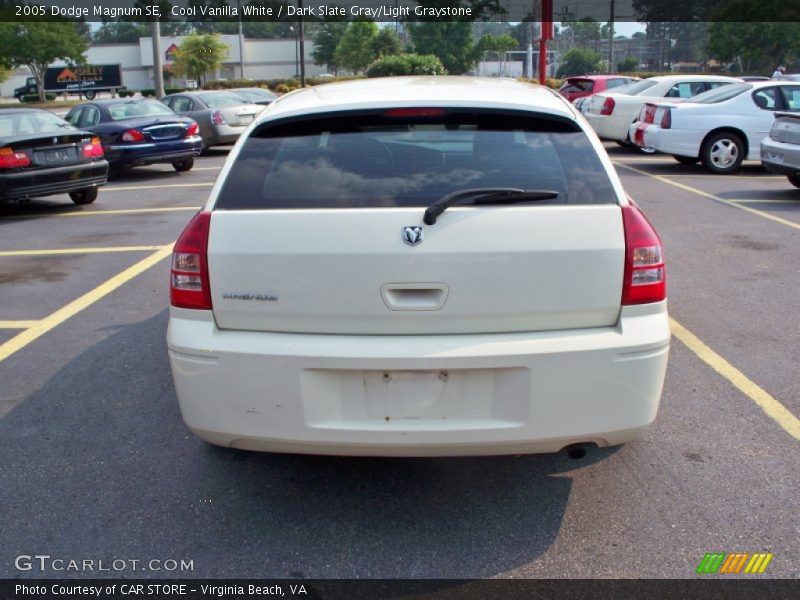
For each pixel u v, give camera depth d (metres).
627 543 2.99
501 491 3.38
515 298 2.82
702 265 7.01
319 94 3.48
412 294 2.82
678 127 12.95
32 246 8.55
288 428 2.89
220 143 18.23
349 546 3.01
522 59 71.50
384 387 2.85
